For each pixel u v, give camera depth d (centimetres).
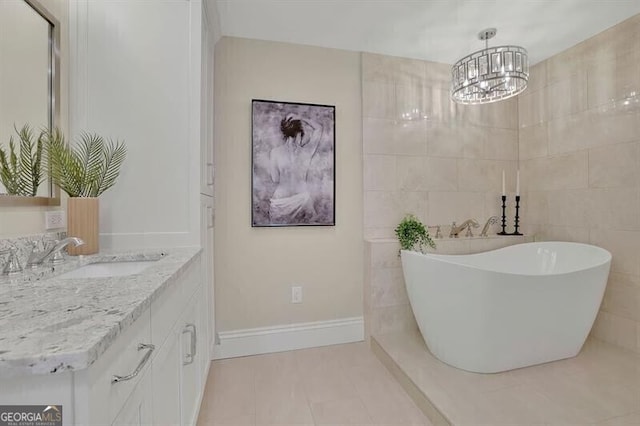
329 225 237
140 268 134
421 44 236
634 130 203
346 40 229
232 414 156
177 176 155
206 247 175
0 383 46
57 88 134
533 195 273
